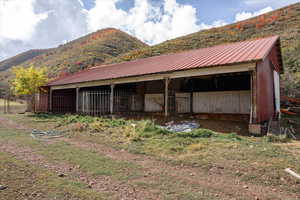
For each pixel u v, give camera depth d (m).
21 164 4.68
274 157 4.95
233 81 12.64
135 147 6.37
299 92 16.42
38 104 20.69
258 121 8.38
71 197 3.12
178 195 3.25
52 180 3.77
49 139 7.77
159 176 4.10
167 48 38.06
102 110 16.02
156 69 12.20
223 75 12.78
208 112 13.37
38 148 6.29
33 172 4.18
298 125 10.41
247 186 3.61
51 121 12.75
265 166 4.41
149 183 3.74
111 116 13.86
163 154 5.63
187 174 4.21
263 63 9.66
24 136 8.31
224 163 4.75
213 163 4.78
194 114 13.59
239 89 12.32
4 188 3.39
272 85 11.89
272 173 4.06
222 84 13.08
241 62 8.48
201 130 7.86
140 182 3.78
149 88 16.78
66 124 11.05
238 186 3.62
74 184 3.62
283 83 17.30
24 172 4.17
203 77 13.65
